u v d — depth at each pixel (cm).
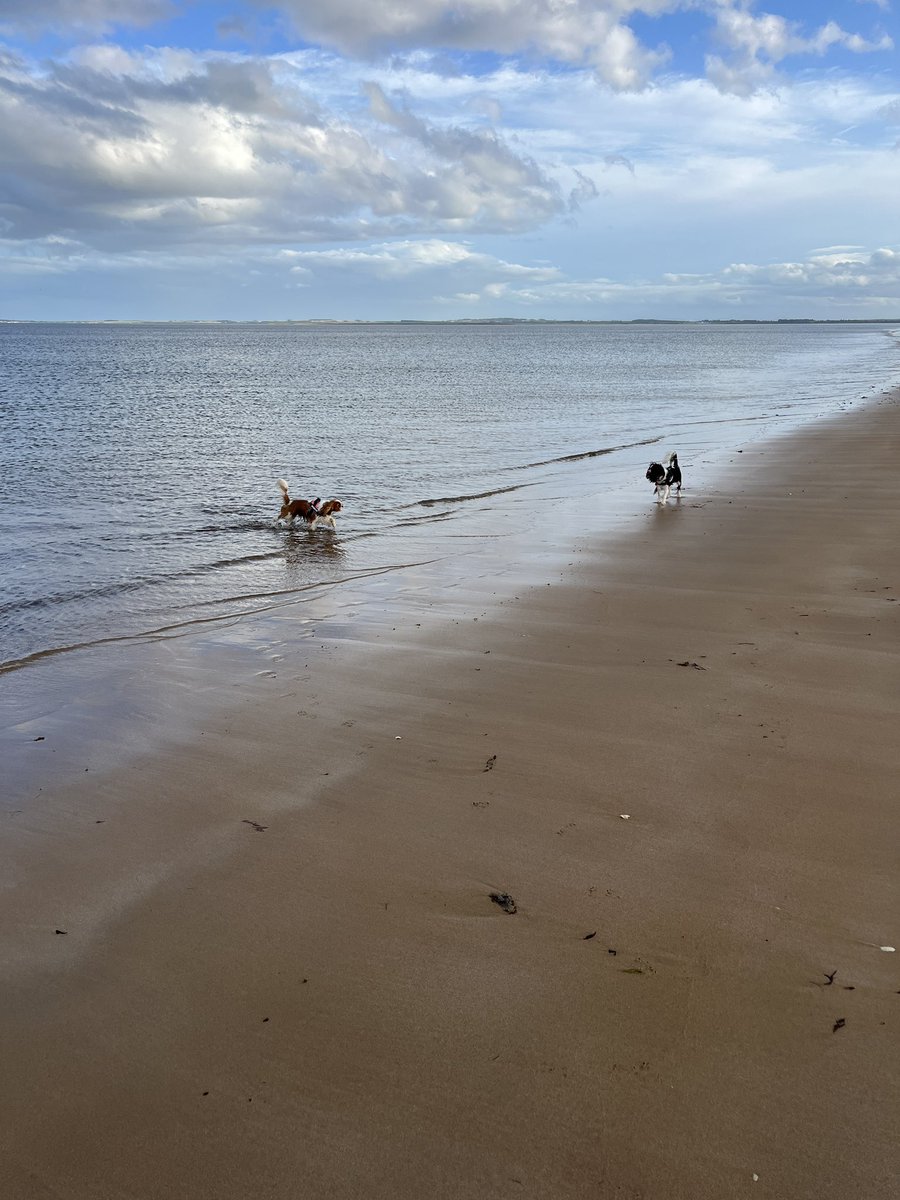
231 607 972
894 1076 311
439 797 526
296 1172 281
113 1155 289
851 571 1035
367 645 821
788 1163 279
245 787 548
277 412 3181
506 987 363
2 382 4603
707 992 356
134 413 3086
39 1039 342
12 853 480
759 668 721
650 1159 281
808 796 509
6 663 794
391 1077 318
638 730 607
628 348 10838
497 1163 282
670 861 450
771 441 2278
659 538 1262
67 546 1255
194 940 400
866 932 390
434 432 2627
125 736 631
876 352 8594
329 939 398
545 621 876
